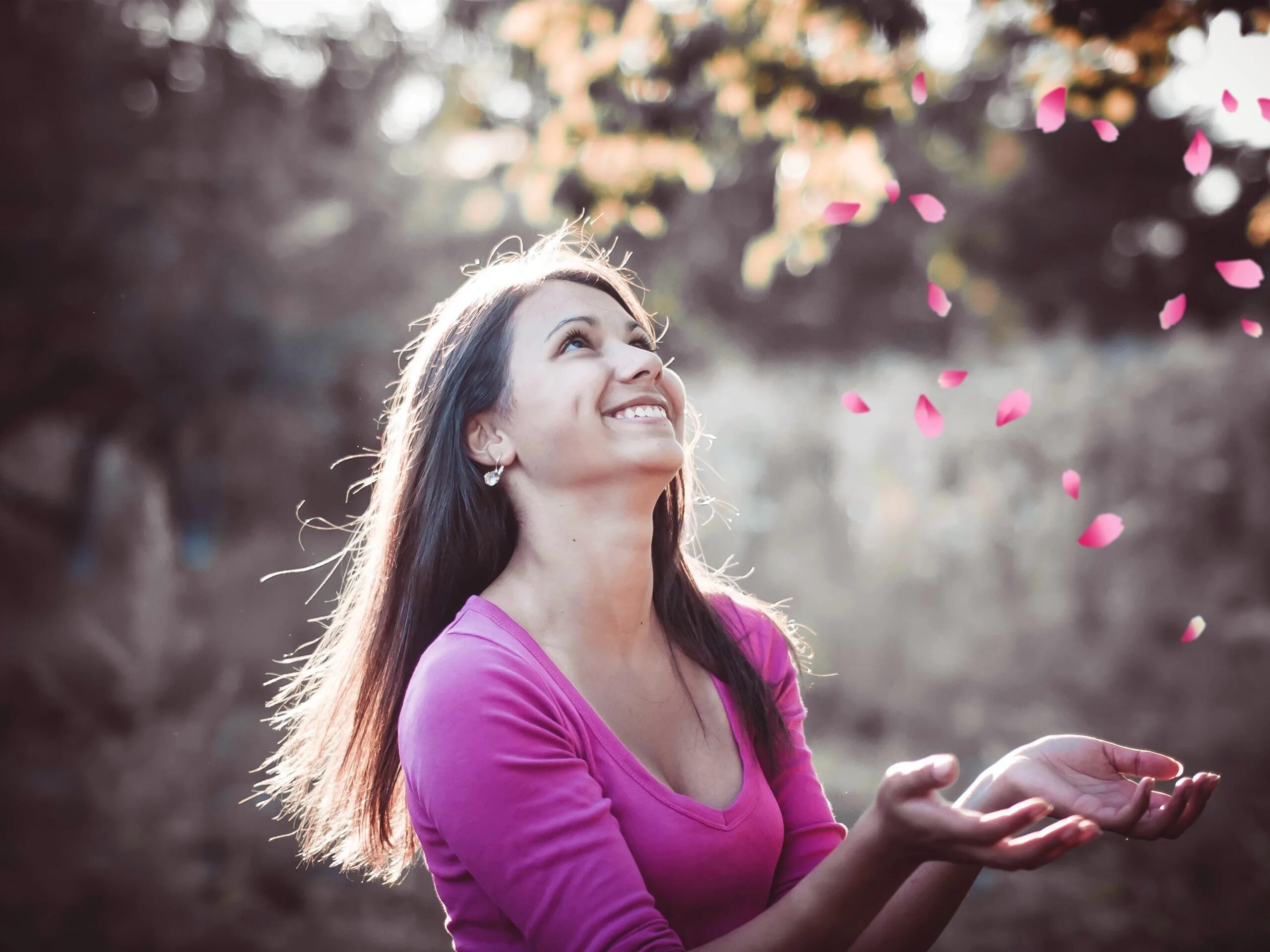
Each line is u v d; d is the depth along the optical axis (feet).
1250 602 30.35
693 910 6.84
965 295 50.85
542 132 16.34
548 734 6.64
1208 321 64.75
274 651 34.88
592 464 7.27
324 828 8.50
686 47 15.19
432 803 6.64
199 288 48.83
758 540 36.22
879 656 30.99
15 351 46.73
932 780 5.55
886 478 36.45
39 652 31.40
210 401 48.67
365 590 8.16
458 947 7.04
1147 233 68.13
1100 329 68.13
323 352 50.11
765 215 48.62
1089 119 13.66
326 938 18.72
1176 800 6.42
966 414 36.17
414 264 52.01
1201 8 11.38
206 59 52.70
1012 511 33.40
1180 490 32.27
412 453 7.93
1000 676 29.94
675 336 61.52
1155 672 28.60
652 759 7.20
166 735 28.43
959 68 21.99
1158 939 17.60
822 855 7.80
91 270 47.85
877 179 15.97
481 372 7.64
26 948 18.43
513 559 7.62
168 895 19.79
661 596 7.97
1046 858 5.47
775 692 8.39
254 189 51.26
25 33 47.52
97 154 48.49
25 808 23.93
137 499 40.57
